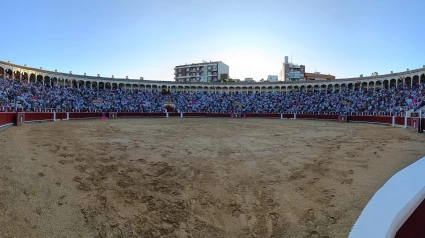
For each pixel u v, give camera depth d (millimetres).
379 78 43438
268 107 46844
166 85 58562
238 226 4395
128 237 4066
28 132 14547
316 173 6707
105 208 4859
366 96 39125
